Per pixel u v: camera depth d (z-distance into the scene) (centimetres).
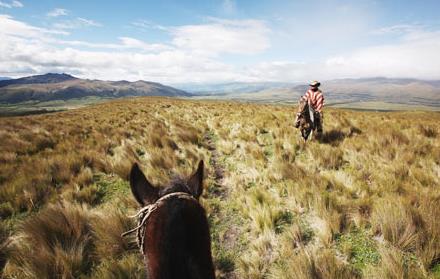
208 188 766
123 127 1681
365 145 973
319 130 1165
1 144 1144
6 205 640
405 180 675
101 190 773
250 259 483
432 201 530
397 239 468
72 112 3419
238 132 1368
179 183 175
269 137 1286
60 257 446
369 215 554
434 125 1374
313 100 1153
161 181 760
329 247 487
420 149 879
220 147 1155
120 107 3891
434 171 716
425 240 453
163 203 146
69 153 1010
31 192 691
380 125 1347
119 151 1087
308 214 605
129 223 558
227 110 2512
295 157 968
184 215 136
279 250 500
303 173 769
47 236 507
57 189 756
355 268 439
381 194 632
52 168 877
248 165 914
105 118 2231
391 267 400
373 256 460
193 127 1581
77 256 459
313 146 1003
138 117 2328
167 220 132
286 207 645
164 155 987
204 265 129
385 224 489
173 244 122
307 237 533
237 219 634
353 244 493
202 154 1036
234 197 721
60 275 426
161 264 119
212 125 1694
